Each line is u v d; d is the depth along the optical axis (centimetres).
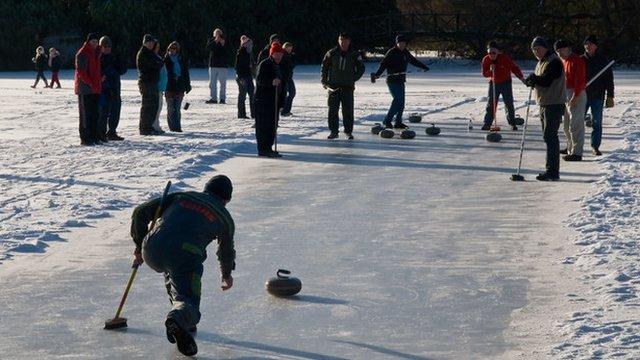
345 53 2200
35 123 2655
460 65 6562
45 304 898
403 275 996
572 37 6569
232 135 2256
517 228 1216
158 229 749
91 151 1981
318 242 1155
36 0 6506
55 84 4722
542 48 1578
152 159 1838
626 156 1861
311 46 6806
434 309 872
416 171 1717
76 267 1036
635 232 1161
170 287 773
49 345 780
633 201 1370
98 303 902
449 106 3134
